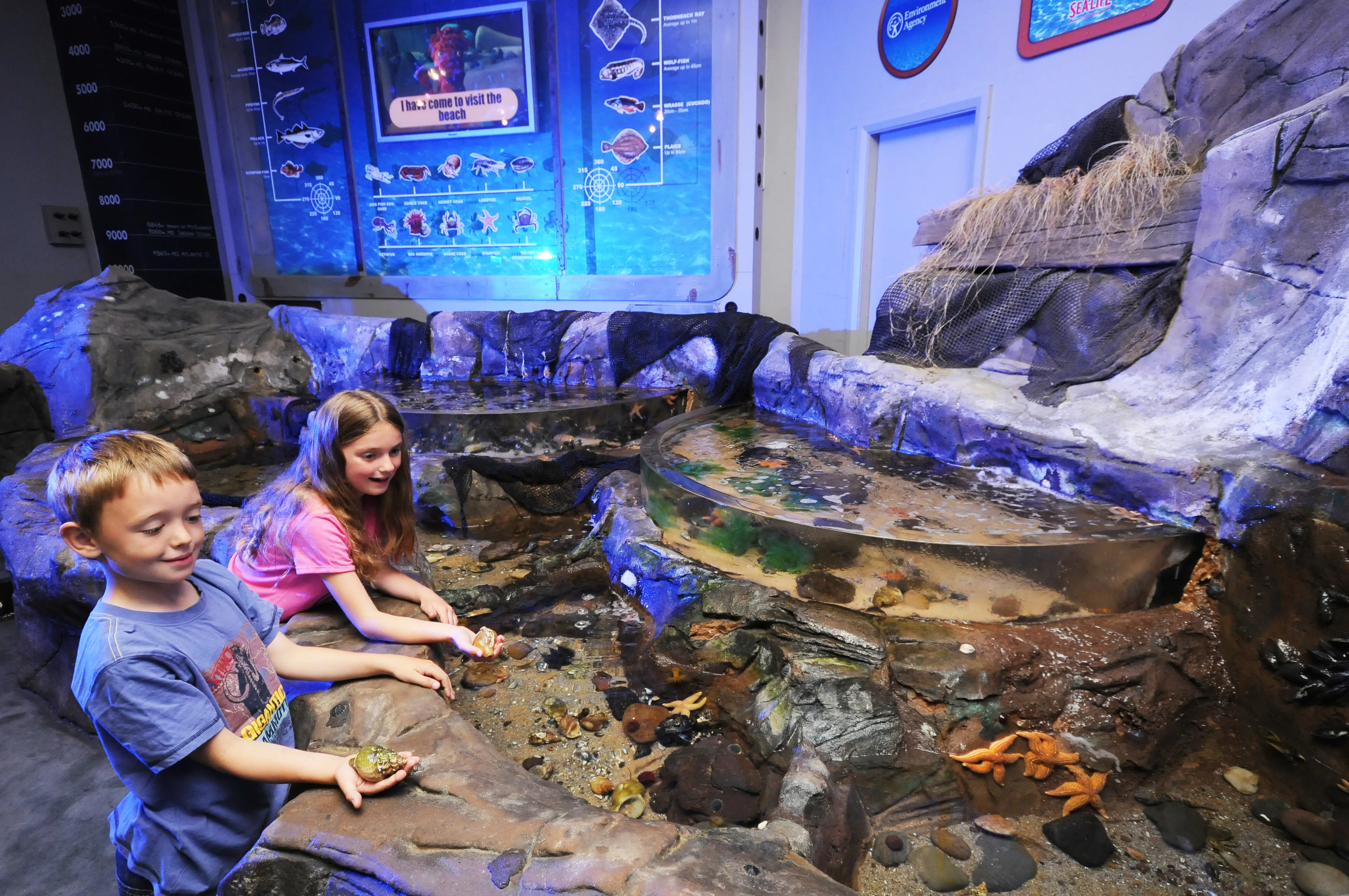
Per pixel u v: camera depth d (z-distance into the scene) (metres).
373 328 6.63
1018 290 3.81
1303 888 1.84
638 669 2.85
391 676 2.05
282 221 7.43
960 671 2.28
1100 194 3.39
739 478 3.46
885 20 5.00
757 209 6.12
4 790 2.58
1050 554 2.46
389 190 7.03
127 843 1.59
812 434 4.43
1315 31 2.79
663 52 5.84
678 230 6.31
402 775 1.62
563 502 4.58
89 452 1.39
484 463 4.46
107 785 2.61
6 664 3.46
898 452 3.96
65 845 2.30
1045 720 2.27
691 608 2.93
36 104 6.26
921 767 2.18
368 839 1.48
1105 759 2.21
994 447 3.46
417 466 4.52
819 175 5.97
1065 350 3.59
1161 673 2.34
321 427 2.25
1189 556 2.54
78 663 1.48
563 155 6.40
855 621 2.56
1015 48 4.11
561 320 6.29
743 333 5.50
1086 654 2.34
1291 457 2.43
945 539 2.54
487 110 6.46
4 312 6.25
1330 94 2.52
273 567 2.36
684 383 5.76
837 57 5.58
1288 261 2.65
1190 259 3.09
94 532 1.41
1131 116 3.52
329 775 1.59
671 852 1.41
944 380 3.83
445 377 6.56
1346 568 2.08
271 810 1.77
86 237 6.76
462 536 4.28
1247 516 2.37
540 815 1.54
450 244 7.03
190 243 7.22
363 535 2.39
